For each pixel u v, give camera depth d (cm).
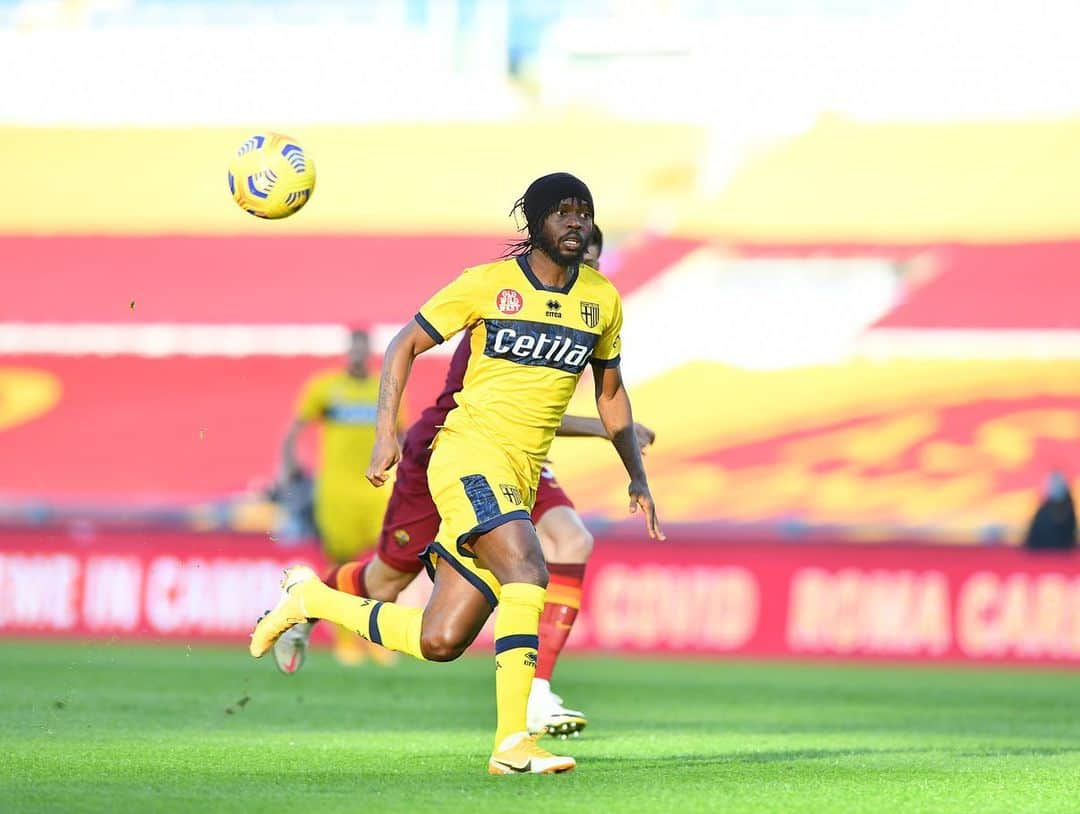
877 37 9388
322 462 5012
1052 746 2683
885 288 8838
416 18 9844
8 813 1568
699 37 9481
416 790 1783
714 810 1650
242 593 6084
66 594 6175
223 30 10025
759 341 8769
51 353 9088
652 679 4638
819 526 7825
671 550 6028
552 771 1967
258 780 1886
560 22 9644
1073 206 9050
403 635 2061
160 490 8400
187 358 9006
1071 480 7906
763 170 9331
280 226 9625
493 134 9681
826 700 3900
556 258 2023
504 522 1975
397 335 2045
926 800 1794
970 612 5834
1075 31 9262
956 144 9262
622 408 2205
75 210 9800
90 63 10088
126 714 2956
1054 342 8531
